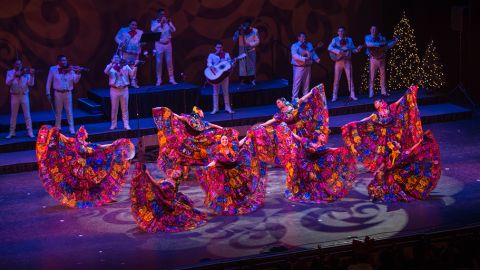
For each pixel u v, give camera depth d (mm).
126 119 16656
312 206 12641
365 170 14445
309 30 19750
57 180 12938
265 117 17422
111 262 10625
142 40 16312
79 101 18156
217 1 19062
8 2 17547
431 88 19078
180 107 17906
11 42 17719
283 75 19828
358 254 9492
